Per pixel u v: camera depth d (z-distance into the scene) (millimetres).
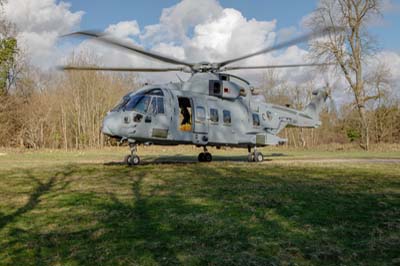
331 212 5879
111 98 41938
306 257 4000
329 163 15336
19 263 3834
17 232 4883
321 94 19938
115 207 6273
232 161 17203
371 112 41219
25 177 10391
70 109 40562
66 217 5629
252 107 16578
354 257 3988
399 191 7793
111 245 4359
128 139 13281
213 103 15180
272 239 4570
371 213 5812
